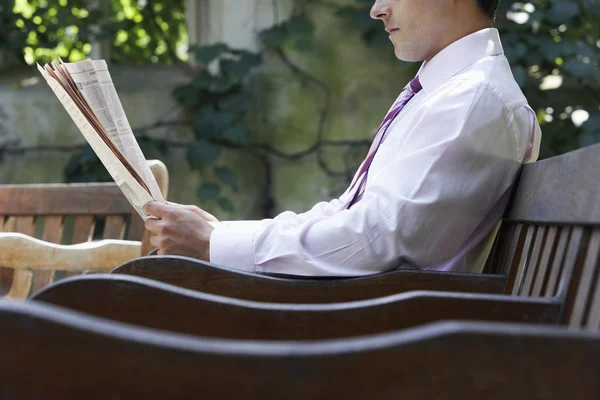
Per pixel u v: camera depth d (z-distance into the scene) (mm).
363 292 1418
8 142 4289
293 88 4418
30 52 4699
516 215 1511
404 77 4402
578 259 1151
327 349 646
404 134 1646
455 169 1516
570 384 660
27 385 642
